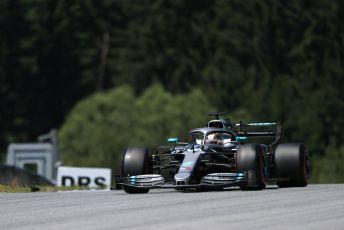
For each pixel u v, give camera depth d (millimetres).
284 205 40875
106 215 38500
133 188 53188
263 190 51781
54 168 157625
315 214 37219
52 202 45719
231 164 53906
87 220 36906
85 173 86188
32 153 156625
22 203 45438
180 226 34312
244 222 35094
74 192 56812
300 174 55750
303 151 56500
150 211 39594
